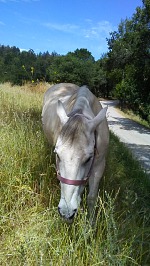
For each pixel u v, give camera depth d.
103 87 58.66
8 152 4.33
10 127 5.17
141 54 19.34
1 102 8.73
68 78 41.47
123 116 26.25
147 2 18.19
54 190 3.91
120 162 6.18
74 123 2.86
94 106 3.73
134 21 19.70
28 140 4.74
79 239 2.84
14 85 17.34
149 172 6.87
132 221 3.46
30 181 3.96
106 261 2.69
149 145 11.62
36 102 10.17
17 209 3.45
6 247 2.87
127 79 22.64
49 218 3.19
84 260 2.77
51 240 2.85
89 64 45.66
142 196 4.81
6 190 3.66
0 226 3.19
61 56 44.62
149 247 3.15
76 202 2.80
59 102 3.19
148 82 20.36
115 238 2.83
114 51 22.14
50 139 4.43
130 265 2.78
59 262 2.68
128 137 13.54
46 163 4.37
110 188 4.48
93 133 2.97
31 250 2.76
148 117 20.66
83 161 2.79
